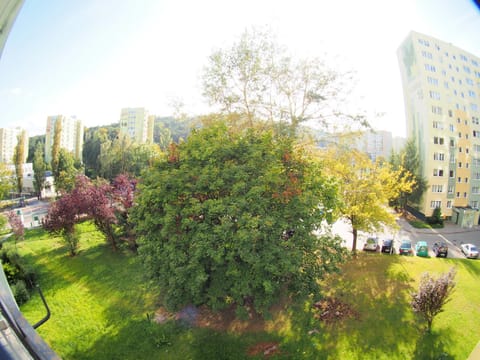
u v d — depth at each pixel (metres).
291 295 7.19
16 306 2.28
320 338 6.69
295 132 12.29
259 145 7.63
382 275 9.64
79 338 6.95
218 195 7.20
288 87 12.77
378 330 6.86
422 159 15.41
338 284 9.10
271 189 7.05
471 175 15.18
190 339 6.85
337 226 17.97
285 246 6.44
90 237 14.77
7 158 16.33
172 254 6.32
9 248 10.19
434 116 14.73
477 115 15.00
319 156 12.25
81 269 10.91
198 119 13.09
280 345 6.55
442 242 12.45
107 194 12.97
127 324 7.47
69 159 20.14
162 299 8.52
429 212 15.17
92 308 8.22
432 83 14.70
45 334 7.11
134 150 21.27
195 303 6.90
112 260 11.76
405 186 11.73
